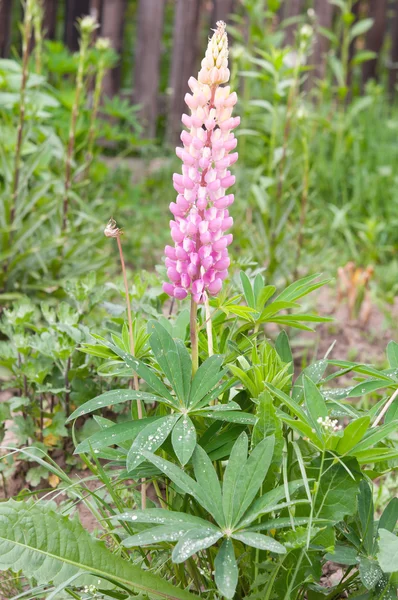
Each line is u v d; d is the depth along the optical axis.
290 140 2.28
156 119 3.48
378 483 1.28
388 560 0.74
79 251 1.86
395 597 0.82
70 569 0.83
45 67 2.71
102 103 3.35
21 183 1.76
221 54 0.82
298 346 1.87
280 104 3.01
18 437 1.21
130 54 4.26
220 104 0.83
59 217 1.87
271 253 1.88
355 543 0.86
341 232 2.67
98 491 1.12
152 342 0.87
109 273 2.07
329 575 1.04
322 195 2.79
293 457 0.91
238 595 0.89
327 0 3.31
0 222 1.76
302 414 0.81
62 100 2.34
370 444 0.82
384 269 2.40
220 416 0.85
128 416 1.22
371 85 3.37
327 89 3.00
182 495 0.89
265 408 0.83
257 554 0.83
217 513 0.79
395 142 3.09
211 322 0.97
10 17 3.44
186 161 0.84
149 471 0.88
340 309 2.12
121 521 0.89
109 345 0.88
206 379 0.86
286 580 0.83
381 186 2.79
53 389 1.20
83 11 3.62
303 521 0.78
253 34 2.82
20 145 1.72
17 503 0.84
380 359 1.83
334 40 2.83
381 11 3.74
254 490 0.79
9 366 1.23
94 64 2.60
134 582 0.83
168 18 4.43
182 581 0.90
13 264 1.73
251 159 2.85
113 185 2.73
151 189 3.04
